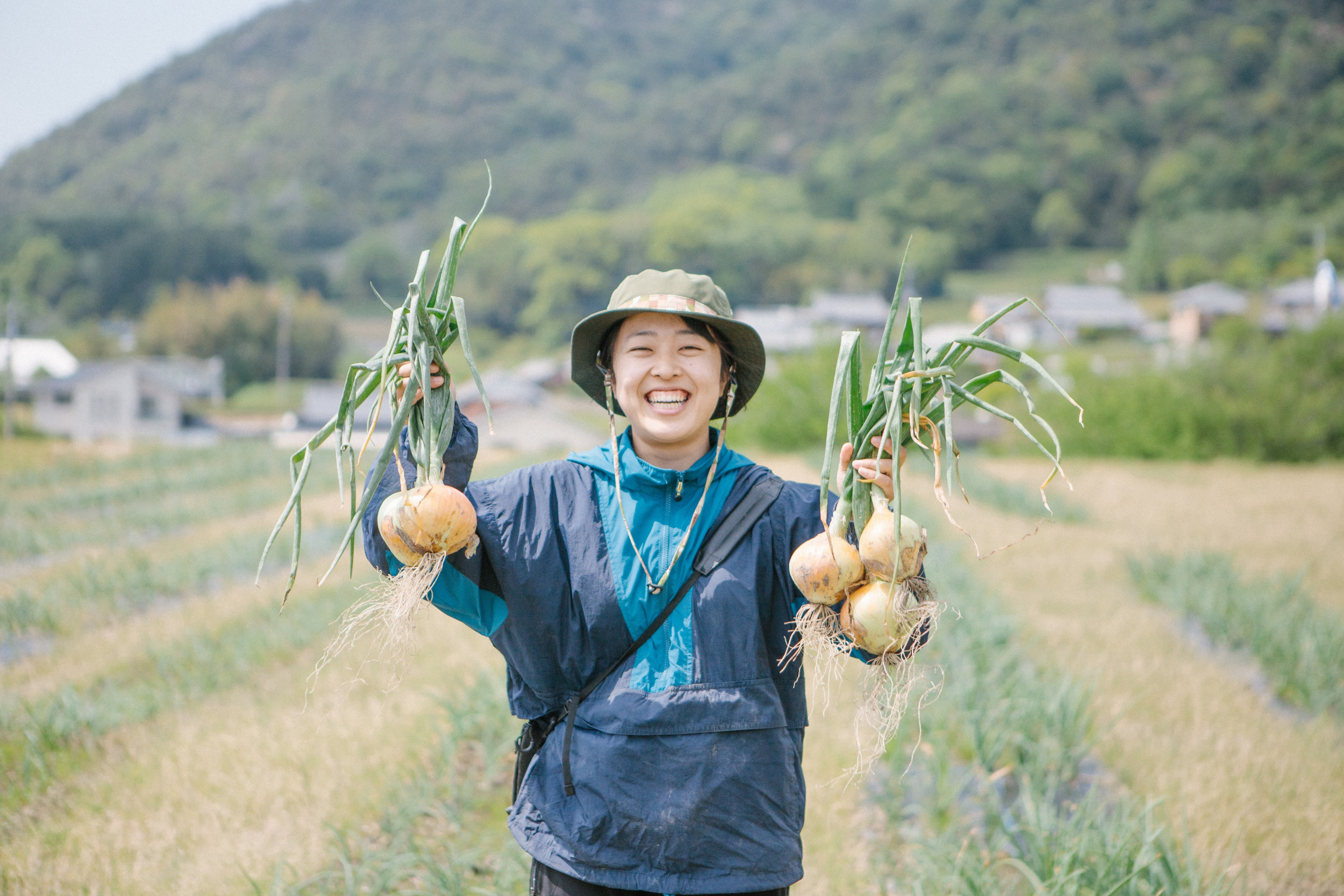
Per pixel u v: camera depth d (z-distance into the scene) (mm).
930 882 3449
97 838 3896
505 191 149375
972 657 5836
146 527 14312
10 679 6559
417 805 3977
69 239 113500
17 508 16500
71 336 86938
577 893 1955
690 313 2047
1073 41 139625
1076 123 125375
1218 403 28266
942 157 117500
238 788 4281
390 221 150875
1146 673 6074
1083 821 3676
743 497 2104
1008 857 3828
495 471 24547
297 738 4828
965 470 18125
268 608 8031
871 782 4543
